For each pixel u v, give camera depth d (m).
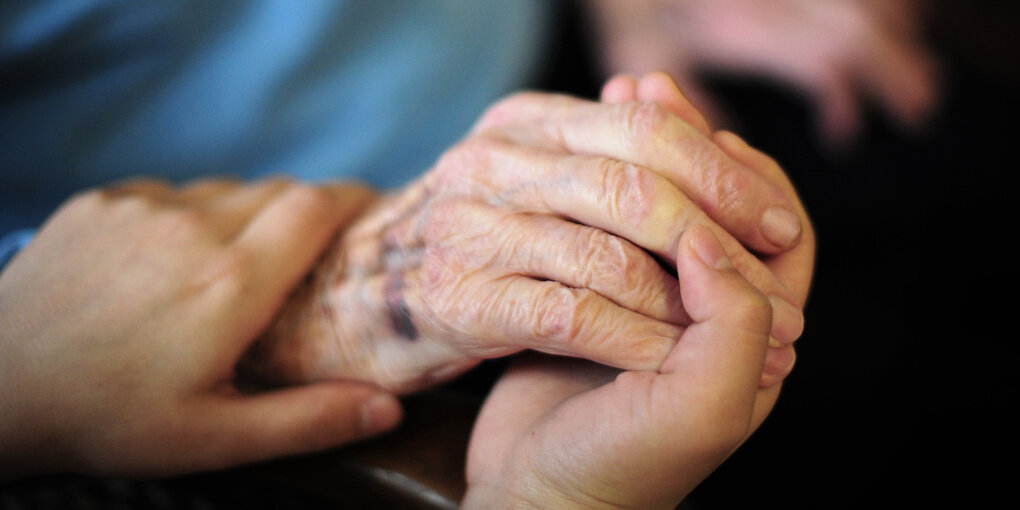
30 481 0.40
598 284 0.37
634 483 0.35
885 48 0.77
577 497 0.36
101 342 0.40
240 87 0.56
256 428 0.40
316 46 0.56
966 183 0.75
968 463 0.60
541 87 0.76
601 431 0.35
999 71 0.81
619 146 0.39
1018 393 0.63
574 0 0.80
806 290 0.39
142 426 0.40
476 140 0.41
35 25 0.53
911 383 0.65
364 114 0.59
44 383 0.40
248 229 0.43
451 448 0.40
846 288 0.71
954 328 0.68
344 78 0.58
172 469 0.40
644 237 0.37
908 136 0.78
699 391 0.34
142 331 0.40
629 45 0.78
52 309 0.41
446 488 0.39
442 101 0.62
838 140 0.77
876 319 0.68
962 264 0.71
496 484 0.37
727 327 0.35
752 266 0.37
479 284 0.38
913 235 0.73
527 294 0.37
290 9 0.56
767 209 0.38
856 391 0.65
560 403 0.37
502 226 0.38
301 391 0.41
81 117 0.55
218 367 0.40
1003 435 0.61
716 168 0.38
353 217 0.45
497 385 0.40
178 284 0.41
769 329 0.35
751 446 0.63
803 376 0.66
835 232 0.73
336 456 0.40
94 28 0.54
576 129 0.40
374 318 0.41
